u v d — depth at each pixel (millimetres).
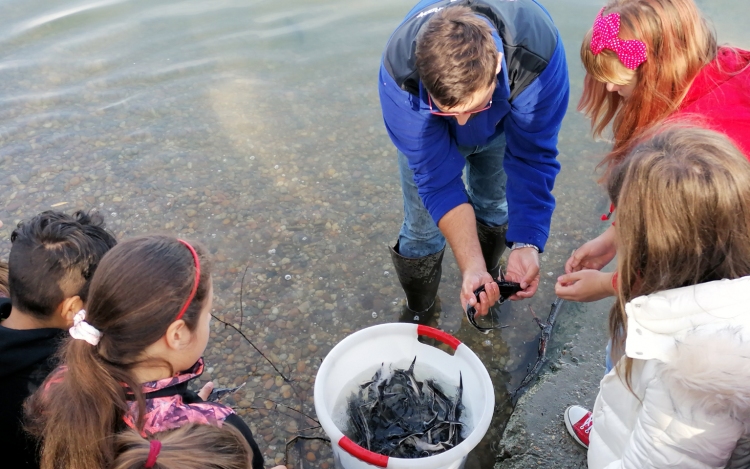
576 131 4090
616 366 1549
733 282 1214
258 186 3809
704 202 1201
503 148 2637
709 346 1158
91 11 5523
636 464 1374
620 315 1507
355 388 2301
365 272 3234
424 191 2404
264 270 3248
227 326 2947
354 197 3707
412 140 2268
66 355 1508
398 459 1780
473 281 2254
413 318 3012
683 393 1221
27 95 4586
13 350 1798
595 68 1945
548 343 2857
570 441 2408
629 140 1925
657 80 1820
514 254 2457
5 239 3465
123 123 4352
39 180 3881
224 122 4336
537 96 2178
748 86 1727
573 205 3574
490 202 2887
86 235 1960
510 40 2068
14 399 1797
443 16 1895
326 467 2387
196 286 1571
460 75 1799
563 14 4922
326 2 5629
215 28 5309
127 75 4785
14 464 1861
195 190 3787
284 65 4852
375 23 5289
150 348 1512
